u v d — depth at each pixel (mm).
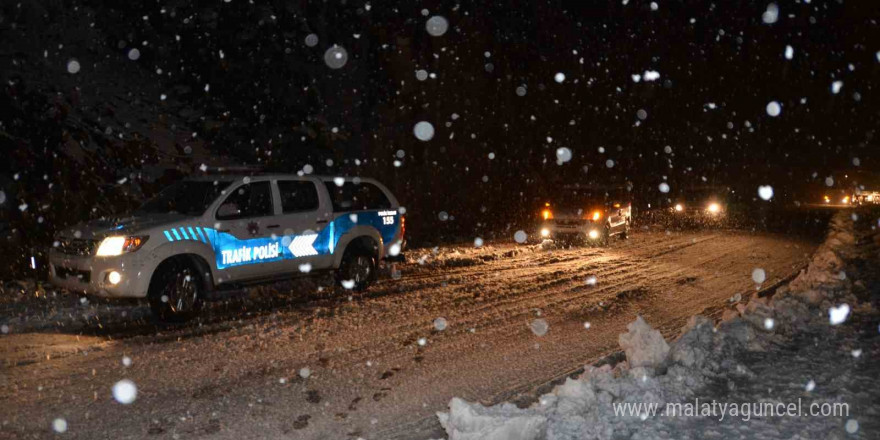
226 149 18969
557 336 8281
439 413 4633
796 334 7426
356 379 6422
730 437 4449
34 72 17609
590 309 10016
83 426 5152
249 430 5121
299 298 10461
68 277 8914
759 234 22984
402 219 12023
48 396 5812
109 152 15883
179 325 8578
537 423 4289
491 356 7309
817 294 8992
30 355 7039
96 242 8641
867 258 13633
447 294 11016
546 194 28141
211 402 5734
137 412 5465
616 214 19766
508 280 12586
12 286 10461
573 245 18938
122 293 8430
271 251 9953
